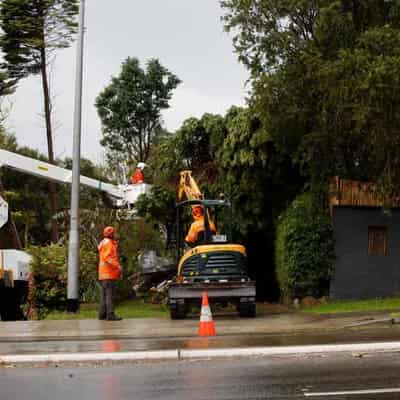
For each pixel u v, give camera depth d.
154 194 29.83
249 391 10.34
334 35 23.62
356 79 20.78
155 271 30.72
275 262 28.03
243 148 27.06
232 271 21.75
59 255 27.73
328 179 25.59
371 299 25.36
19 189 52.31
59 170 33.12
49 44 43.25
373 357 13.11
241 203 28.23
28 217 50.16
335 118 22.73
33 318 26.33
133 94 61.69
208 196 29.20
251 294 21.19
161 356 13.54
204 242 23.03
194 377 11.55
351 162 26.00
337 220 25.58
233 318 21.50
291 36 24.84
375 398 9.74
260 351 13.63
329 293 25.47
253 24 25.77
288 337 16.28
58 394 10.54
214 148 29.30
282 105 23.98
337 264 25.47
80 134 23.91
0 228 29.61
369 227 25.72
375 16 24.91
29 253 28.19
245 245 30.20
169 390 10.59
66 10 42.72
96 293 27.25
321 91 22.33
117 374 12.09
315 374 11.49
